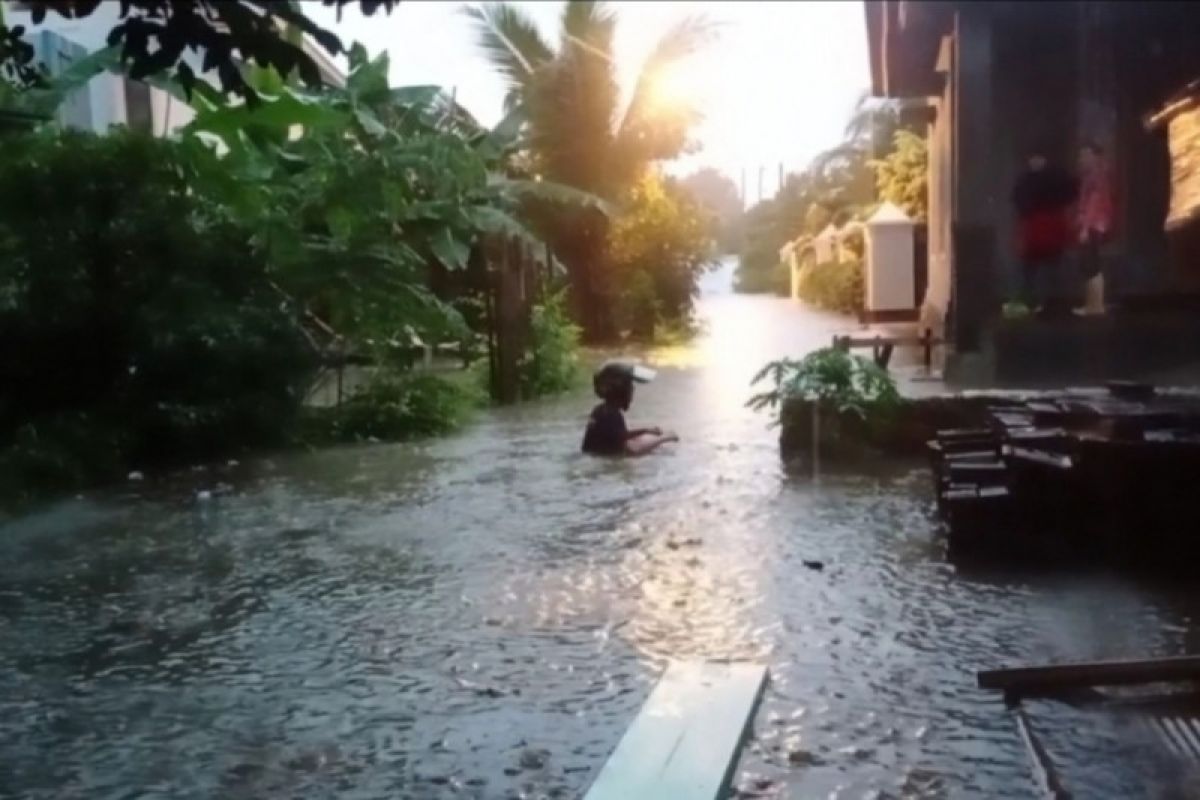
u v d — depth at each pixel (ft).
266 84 32.81
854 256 85.66
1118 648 15.06
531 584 18.98
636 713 13.37
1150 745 12.03
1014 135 35.47
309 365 35.37
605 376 31.94
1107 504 19.20
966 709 13.20
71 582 20.08
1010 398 28.45
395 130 41.73
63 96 33.06
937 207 49.60
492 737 12.89
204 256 33.60
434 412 36.78
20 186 31.71
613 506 24.80
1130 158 32.07
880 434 29.17
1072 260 34.14
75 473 29.12
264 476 30.32
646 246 70.95
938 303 48.19
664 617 16.98
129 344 32.71
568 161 70.18
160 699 14.37
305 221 37.99
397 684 14.64
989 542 19.58
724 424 36.04
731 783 11.56
